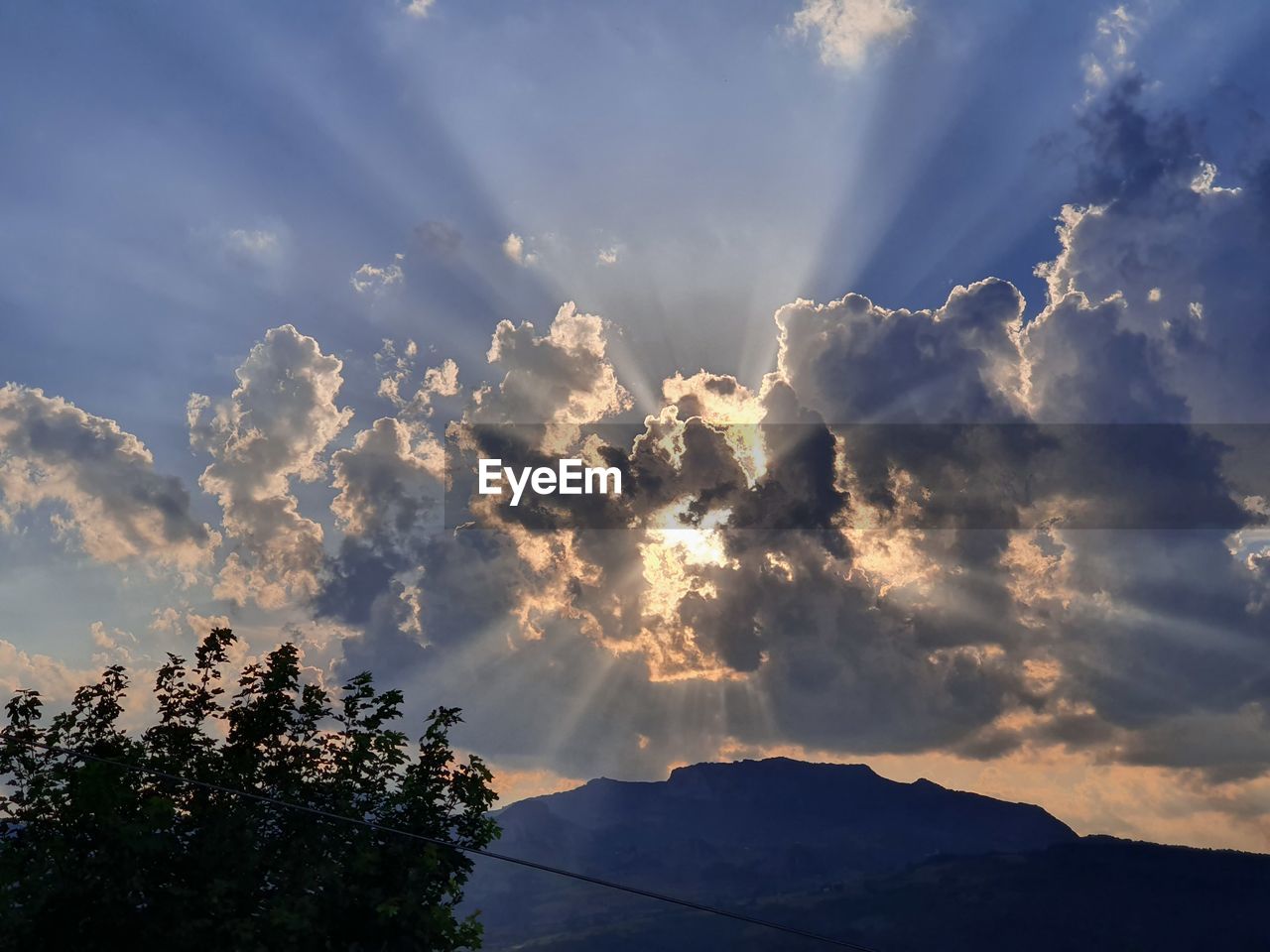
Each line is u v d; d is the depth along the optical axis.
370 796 27.30
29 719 26.17
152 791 25.67
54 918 23.75
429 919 25.14
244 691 28.59
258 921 24.48
